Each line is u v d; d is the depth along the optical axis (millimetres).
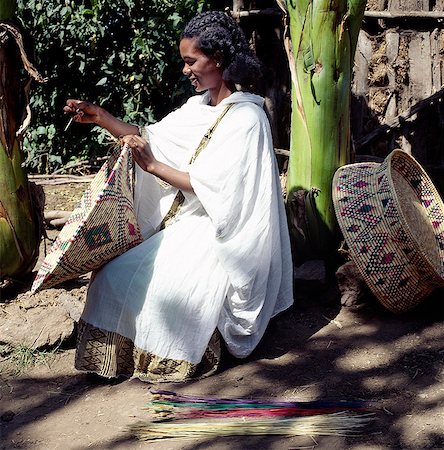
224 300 3180
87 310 3191
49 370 3316
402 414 2855
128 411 2939
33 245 4039
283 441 2695
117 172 3098
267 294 3346
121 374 3230
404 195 3701
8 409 3018
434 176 5461
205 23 3186
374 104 5508
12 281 4043
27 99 3914
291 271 3471
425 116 5410
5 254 3908
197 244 3139
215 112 3275
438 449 2625
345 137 3932
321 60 3777
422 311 3727
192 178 3141
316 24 3738
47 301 3703
